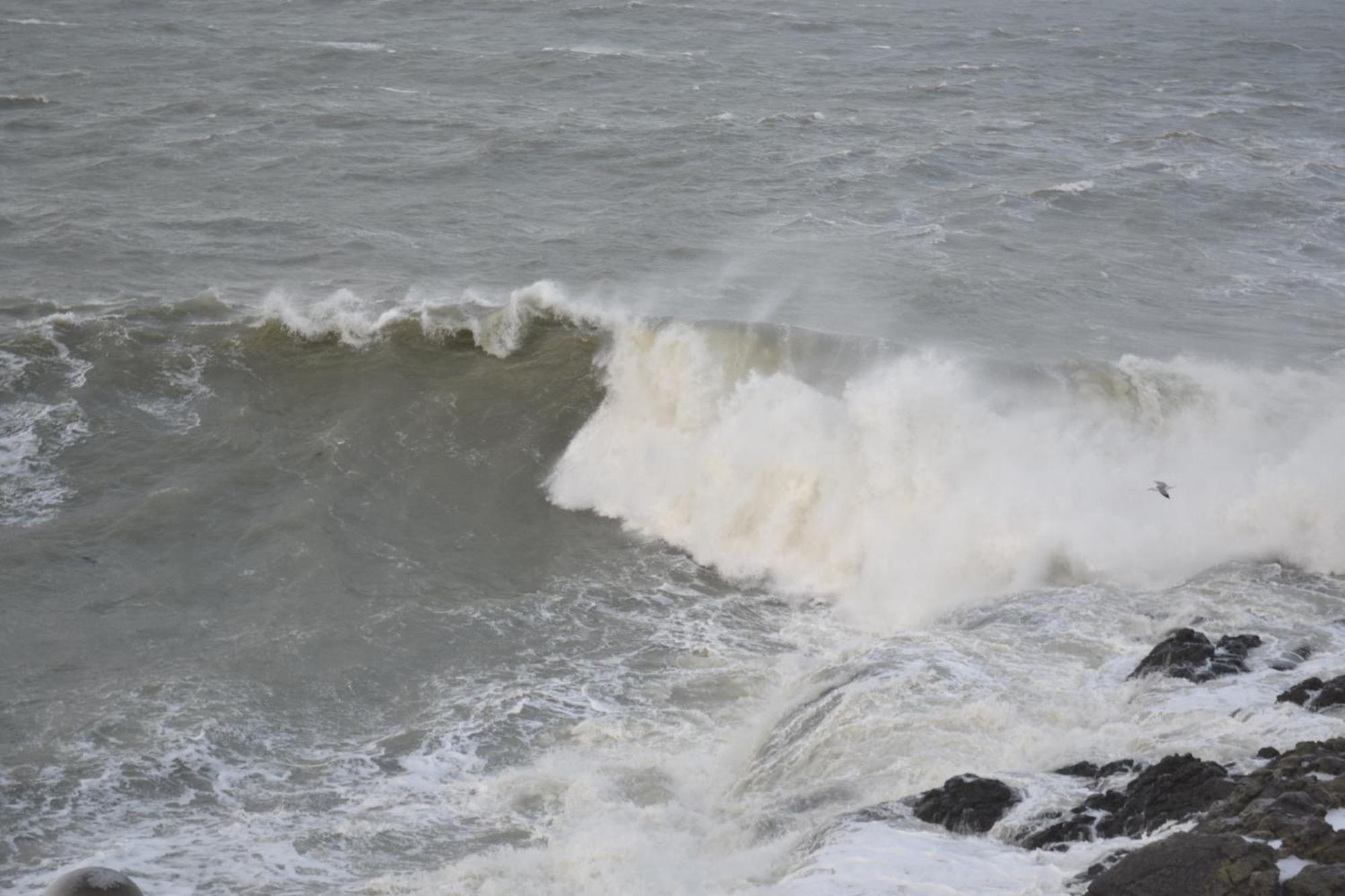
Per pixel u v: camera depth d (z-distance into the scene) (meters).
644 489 42.66
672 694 32.59
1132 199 81.88
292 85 102.06
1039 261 69.19
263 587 36.72
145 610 35.31
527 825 26.78
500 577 38.56
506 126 91.56
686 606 37.66
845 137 94.94
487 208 73.62
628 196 77.62
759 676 33.38
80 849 25.98
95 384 46.19
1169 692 28.16
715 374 45.44
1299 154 97.12
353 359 48.53
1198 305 63.38
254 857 25.72
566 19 143.12
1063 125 104.56
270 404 46.22
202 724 30.30
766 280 63.59
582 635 35.56
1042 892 19.91
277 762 29.42
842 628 36.78
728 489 41.66
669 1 159.88
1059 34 157.12
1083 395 44.28
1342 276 69.25
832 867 21.41
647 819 26.31
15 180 73.19
